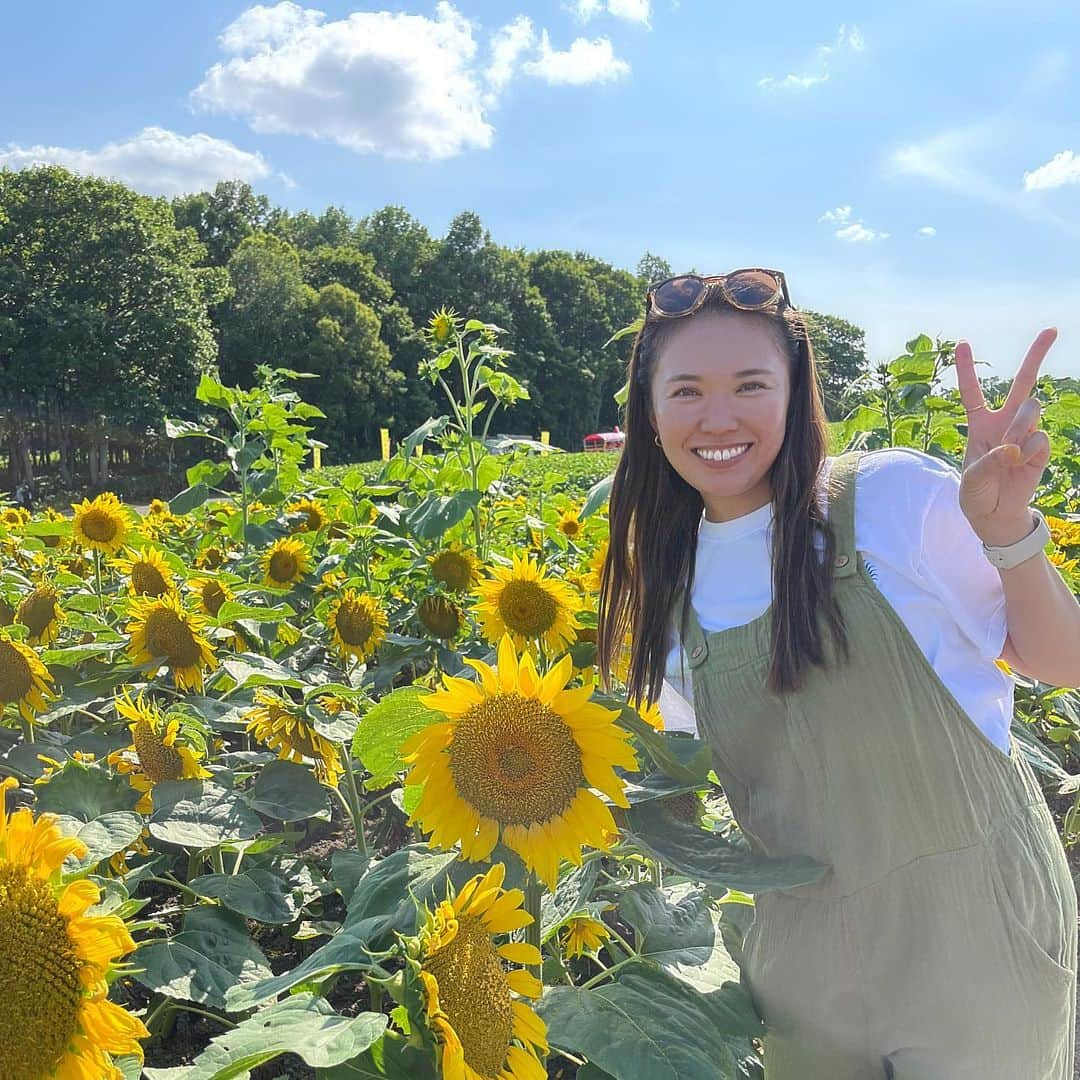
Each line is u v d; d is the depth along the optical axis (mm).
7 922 1477
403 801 2135
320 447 7359
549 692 1945
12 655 3270
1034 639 1821
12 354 44938
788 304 2059
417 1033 1698
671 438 2043
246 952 2631
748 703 2025
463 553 5027
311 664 5027
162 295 48812
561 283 86375
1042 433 1676
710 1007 2090
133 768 3055
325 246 78188
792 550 1912
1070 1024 1996
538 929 2131
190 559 7129
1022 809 1934
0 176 47531
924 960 1909
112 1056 1696
